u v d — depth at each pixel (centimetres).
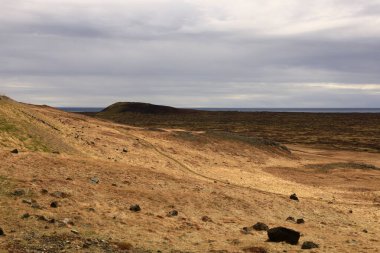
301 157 6225
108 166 2914
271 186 3575
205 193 2614
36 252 1302
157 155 4266
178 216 2070
